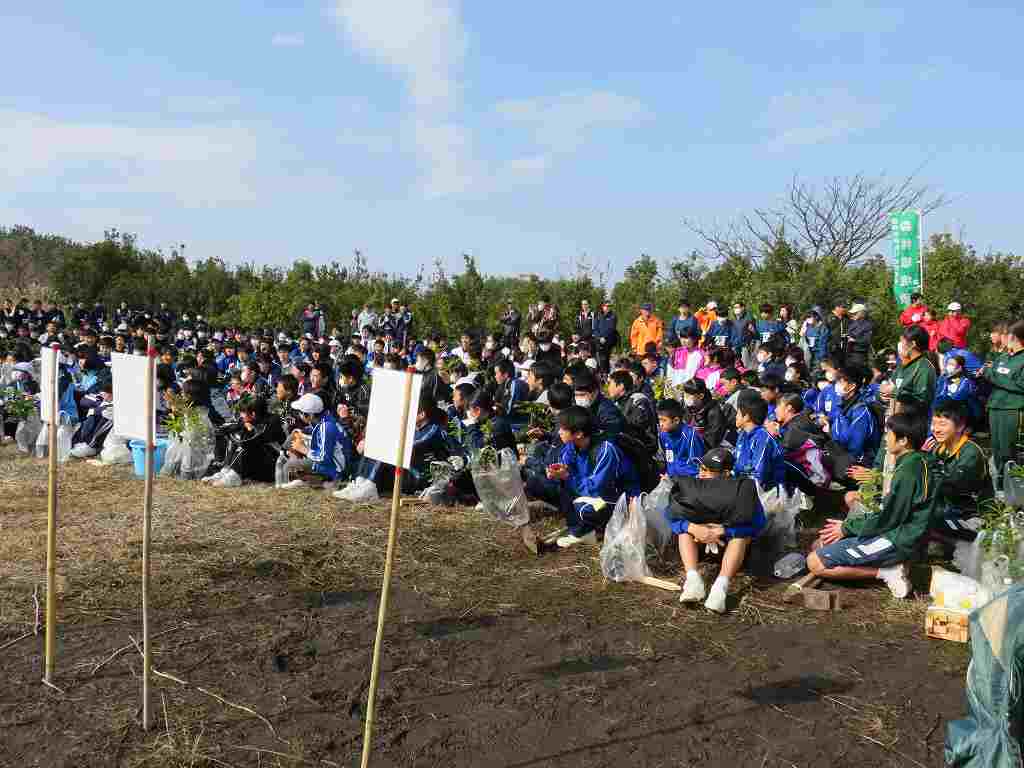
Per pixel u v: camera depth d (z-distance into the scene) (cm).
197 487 852
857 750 368
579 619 514
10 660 442
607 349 1762
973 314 1928
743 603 544
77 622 492
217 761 352
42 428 1071
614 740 375
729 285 2312
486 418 802
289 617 507
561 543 658
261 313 3036
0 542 637
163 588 546
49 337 1948
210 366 1348
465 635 488
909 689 424
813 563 561
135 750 359
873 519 544
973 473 612
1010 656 255
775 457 689
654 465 682
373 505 771
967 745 277
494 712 399
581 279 2664
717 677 437
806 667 450
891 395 888
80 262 3794
